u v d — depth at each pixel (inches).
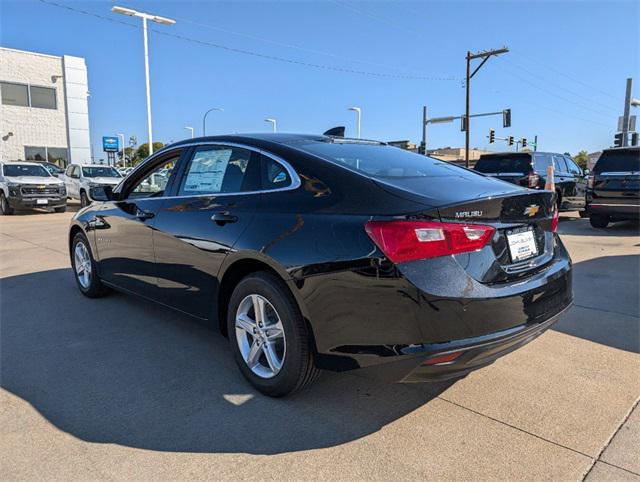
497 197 103.7
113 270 183.9
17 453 100.0
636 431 107.3
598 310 189.2
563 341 158.2
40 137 1205.7
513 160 482.6
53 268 273.0
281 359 119.6
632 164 403.2
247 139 137.6
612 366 139.9
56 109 1226.6
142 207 163.0
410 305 95.0
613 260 284.7
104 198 185.8
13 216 617.9
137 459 98.3
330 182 113.0
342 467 95.8
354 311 100.8
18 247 348.5
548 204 121.0
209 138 150.3
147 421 112.1
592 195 423.2
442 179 121.5
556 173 502.3
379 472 94.3
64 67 1221.1
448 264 96.3
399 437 105.8
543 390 126.2
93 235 193.9
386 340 98.2
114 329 171.5
